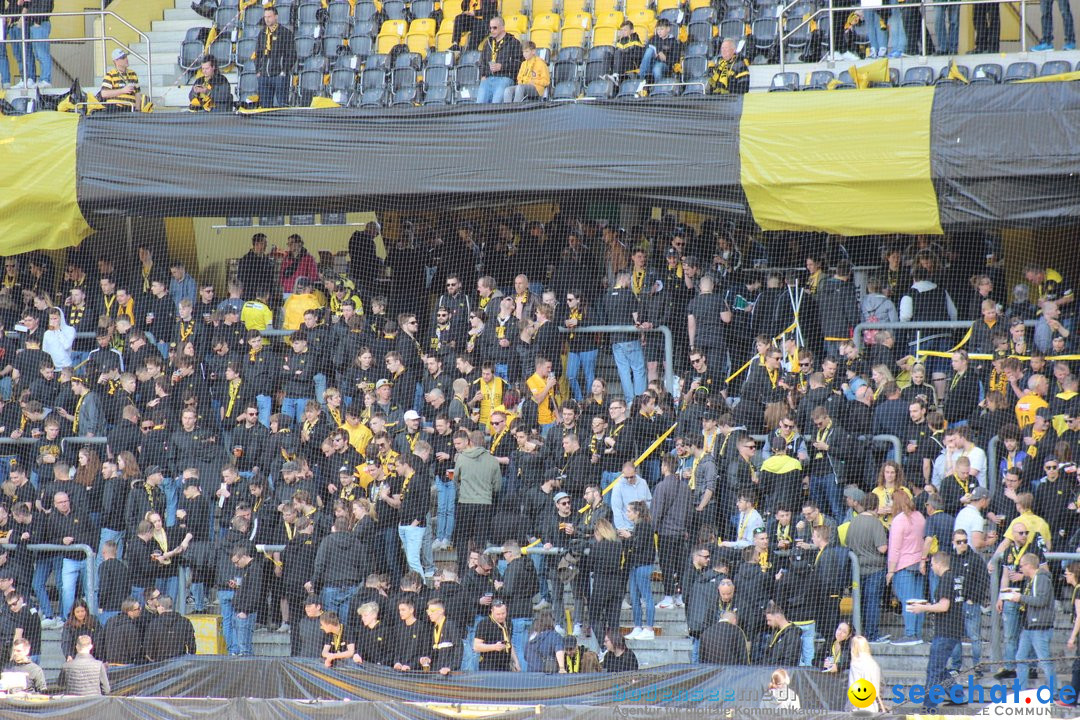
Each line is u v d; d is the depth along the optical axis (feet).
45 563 193.06
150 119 209.46
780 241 213.46
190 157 208.13
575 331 206.08
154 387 207.21
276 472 195.31
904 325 194.29
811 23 231.30
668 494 179.42
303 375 208.03
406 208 205.36
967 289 203.00
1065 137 185.26
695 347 203.21
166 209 209.67
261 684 174.09
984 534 166.91
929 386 186.50
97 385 210.18
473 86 248.52
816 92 195.00
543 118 201.16
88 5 281.33
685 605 172.24
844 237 209.77
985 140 187.62
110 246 231.91
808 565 167.53
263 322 218.79
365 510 184.65
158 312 221.46
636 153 197.88
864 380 186.80
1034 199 186.39
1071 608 166.09
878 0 212.64
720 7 263.08
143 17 287.69
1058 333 189.98
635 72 244.42
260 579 183.73
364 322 211.41
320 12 276.82
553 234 217.56
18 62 263.70
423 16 281.54
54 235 212.43
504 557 176.96
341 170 204.85
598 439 188.96
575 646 168.35
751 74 228.02
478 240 223.30
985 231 197.88
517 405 200.44
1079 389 179.42
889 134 190.70
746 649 164.76
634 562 177.47
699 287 210.18
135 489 191.21
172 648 177.78
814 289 203.21
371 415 198.90
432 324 222.89
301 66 265.13
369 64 265.95
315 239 247.91
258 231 247.91
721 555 169.78
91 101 249.75
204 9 283.59
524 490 185.26
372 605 172.96
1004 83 190.29
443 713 157.48
